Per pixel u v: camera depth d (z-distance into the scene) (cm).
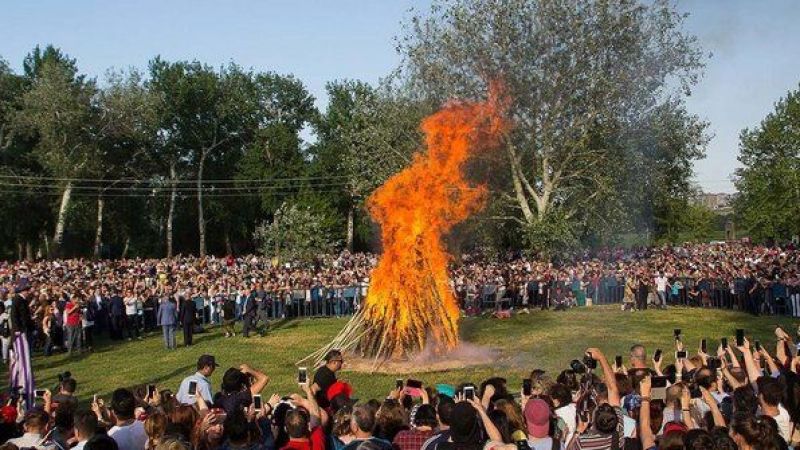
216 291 3222
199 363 1025
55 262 4716
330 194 7844
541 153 4225
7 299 2447
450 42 4003
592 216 4347
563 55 3978
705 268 3572
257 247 7881
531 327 2878
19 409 1155
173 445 639
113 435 783
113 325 2812
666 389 853
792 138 5812
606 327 2831
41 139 6138
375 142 4222
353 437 727
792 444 744
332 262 5234
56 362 2336
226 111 7775
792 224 5778
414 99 4203
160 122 7262
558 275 3600
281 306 3344
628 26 3947
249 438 705
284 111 8606
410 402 961
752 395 799
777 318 2964
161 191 7612
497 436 649
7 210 6391
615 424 713
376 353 2078
